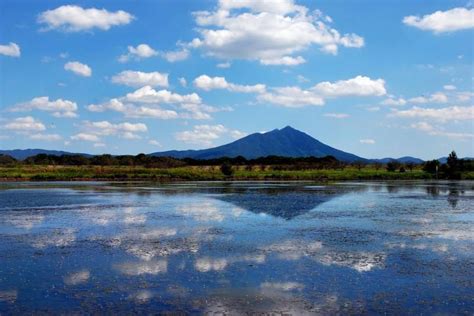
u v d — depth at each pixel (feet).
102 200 153.58
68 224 95.91
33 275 53.21
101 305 42.39
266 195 175.73
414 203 143.02
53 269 56.03
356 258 61.93
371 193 187.73
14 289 47.60
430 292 46.32
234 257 62.49
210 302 43.24
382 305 42.37
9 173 317.01
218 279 51.29
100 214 113.29
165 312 40.57
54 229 88.99
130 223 97.04
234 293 46.06
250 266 57.31
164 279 51.21
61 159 509.76
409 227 91.04
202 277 52.06
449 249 68.39
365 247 69.67
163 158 542.57
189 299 44.14
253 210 121.39
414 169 414.21
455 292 46.32
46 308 41.63
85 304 42.70
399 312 40.57
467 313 40.27
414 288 47.73
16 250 68.03
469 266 57.41
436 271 54.80
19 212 118.11
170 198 161.58
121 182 291.99
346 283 49.57
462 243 73.31
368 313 40.34
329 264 58.44
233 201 148.77
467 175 343.46
